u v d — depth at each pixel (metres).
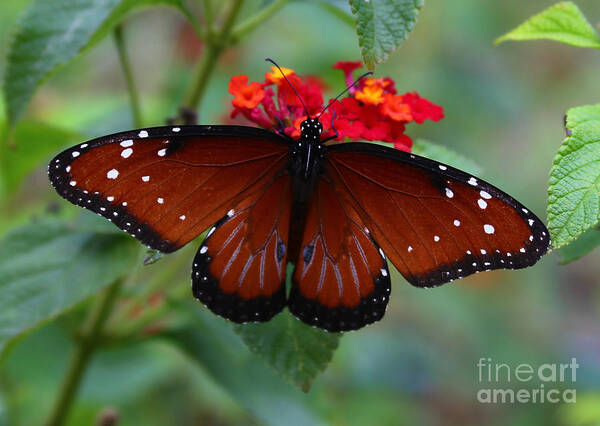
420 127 0.64
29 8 0.40
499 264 0.37
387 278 0.38
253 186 0.38
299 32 0.62
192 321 0.43
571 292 0.85
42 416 0.47
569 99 0.81
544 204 0.77
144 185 0.38
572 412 0.48
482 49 0.67
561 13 0.38
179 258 0.42
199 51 0.60
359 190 0.38
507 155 0.82
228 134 0.38
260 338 0.38
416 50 0.65
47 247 0.41
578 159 0.36
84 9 0.40
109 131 0.45
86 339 0.42
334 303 0.38
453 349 0.69
